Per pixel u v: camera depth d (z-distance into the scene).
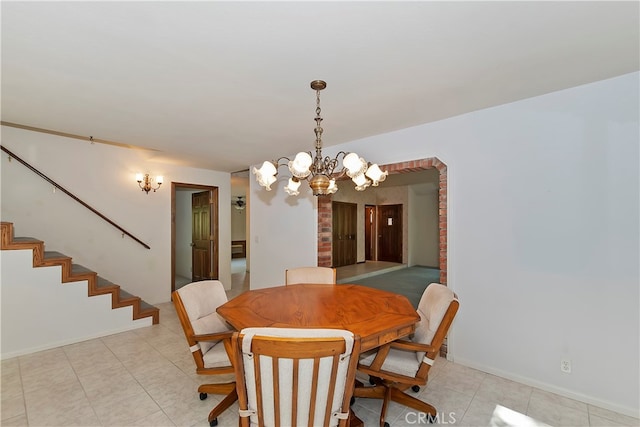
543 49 1.70
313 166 2.05
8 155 3.45
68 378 2.46
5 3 1.28
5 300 2.86
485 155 2.61
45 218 3.70
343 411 1.30
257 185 4.98
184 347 3.10
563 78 2.06
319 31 1.51
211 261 5.64
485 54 1.75
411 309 2.00
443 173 2.86
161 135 3.33
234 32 1.52
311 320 1.77
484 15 1.40
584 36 1.58
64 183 3.86
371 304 2.10
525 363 2.39
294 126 3.02
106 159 4.23
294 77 2.01
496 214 2.55
